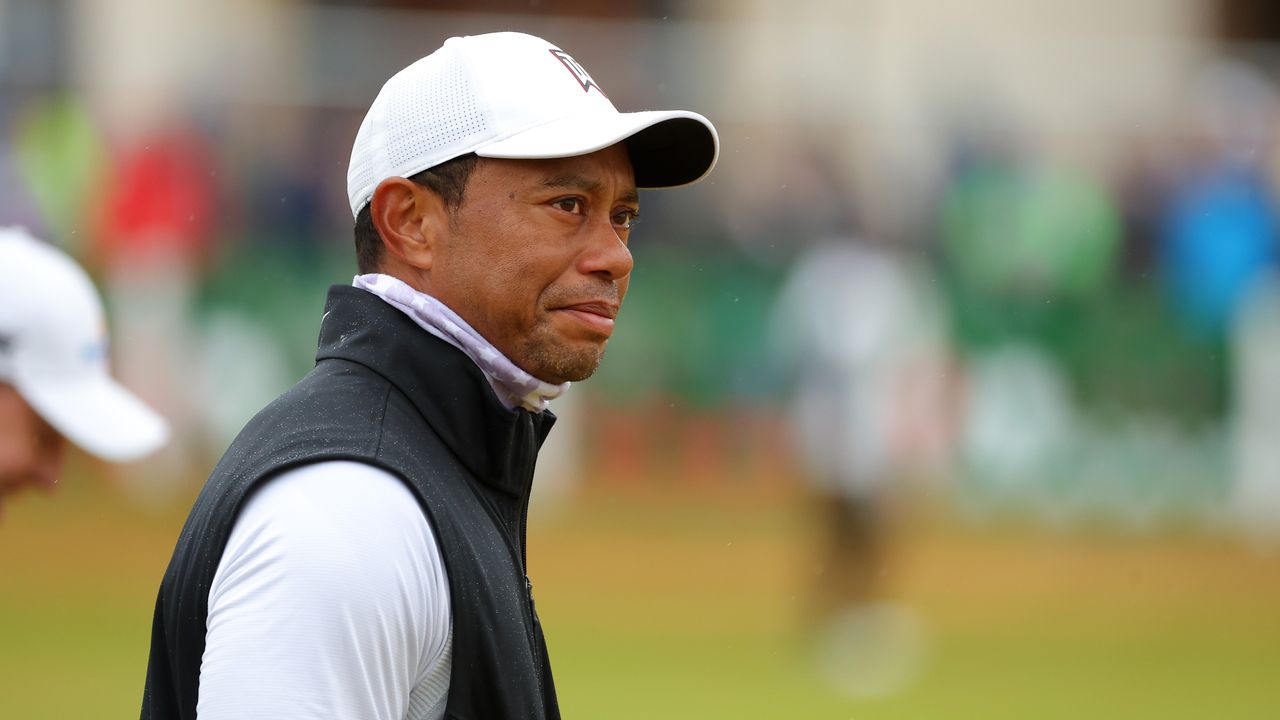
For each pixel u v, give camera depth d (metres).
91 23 35.19
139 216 33.22
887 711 23.66
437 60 7.50
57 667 24.36
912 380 31.19
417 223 7.41
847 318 29.16
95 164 33.50
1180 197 36.97
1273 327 36.78
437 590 6.64
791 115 36.88
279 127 34.66
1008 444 35.88
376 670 6.40
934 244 35.72
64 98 33.97
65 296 10.42
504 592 6.94
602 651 27.66
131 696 22.47
